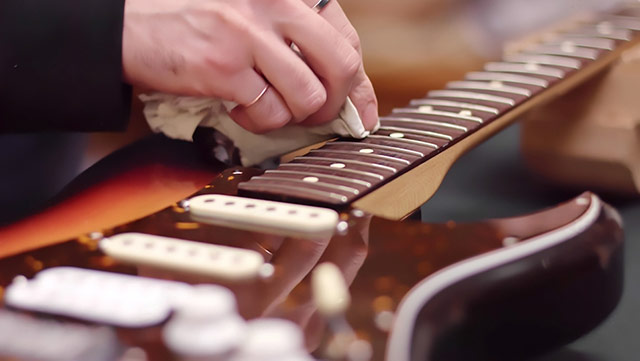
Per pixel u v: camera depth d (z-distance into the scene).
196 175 0.64
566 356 0.60
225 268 0.50
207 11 0.61
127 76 0.63
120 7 0.61
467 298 0.50
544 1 0.91
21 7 0.60
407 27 0.93
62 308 0.47
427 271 0.51
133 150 0.67
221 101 0.65
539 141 0.85
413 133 0.66
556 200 0.81
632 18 0.91
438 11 0.92
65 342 0.45
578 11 0.92
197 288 0.49
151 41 0.62
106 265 0.51
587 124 0.84
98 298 0.47
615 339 0.61
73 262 0.52
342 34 0.65
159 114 0.67
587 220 0.55
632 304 0.65
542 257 0.52
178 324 0.45
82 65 0.61
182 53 0.62
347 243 0.53
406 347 0.45
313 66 0.63
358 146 0.64
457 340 0.50
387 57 0.93
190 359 0.44
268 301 0.48
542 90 0.73
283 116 0.63
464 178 0.86
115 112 0.63
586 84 0.83
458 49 0.93
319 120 0.65
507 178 0.86
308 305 0.48
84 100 0.62
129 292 0.48
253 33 0.61
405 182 0.61
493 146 0.95
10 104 0.62
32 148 0.75
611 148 0.83
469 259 0.52
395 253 0.52
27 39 0.61
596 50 0.81
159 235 0.54
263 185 0.59
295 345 0.44
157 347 0.45
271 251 0.53
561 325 0.53
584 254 0.53
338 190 0.58
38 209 0.61
